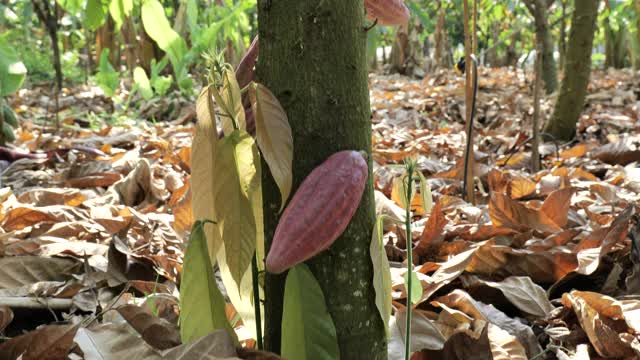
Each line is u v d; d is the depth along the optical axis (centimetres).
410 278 86
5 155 262
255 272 82
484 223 183
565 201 168
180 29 519
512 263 146
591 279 150
